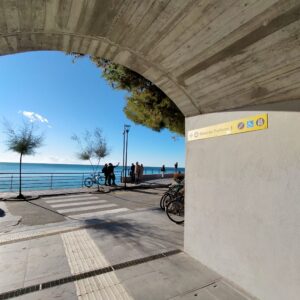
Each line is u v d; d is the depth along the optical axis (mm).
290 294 2672
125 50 3303
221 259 3646
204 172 4070
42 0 2295
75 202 10383
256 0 1949
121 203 10109
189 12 2336
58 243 5027
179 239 5277
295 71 2430
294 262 2639
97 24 2725
